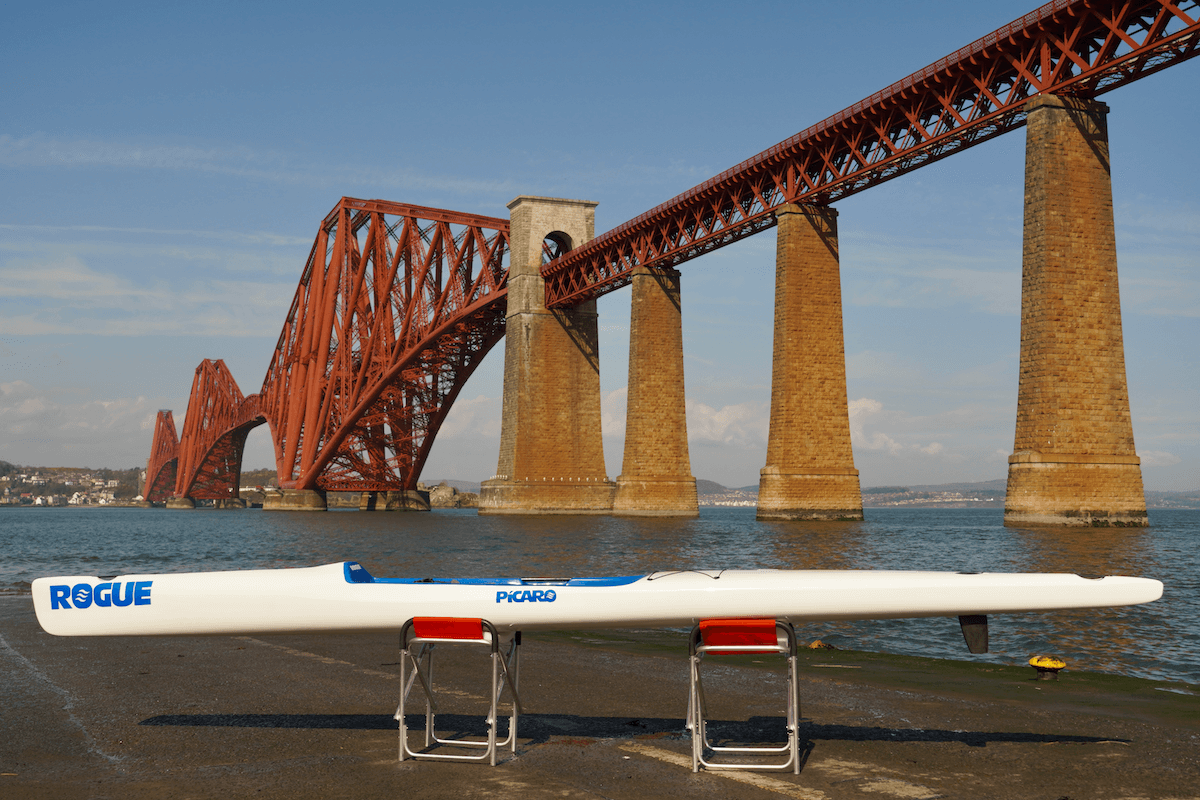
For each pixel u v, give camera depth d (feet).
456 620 18.90
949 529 197.57
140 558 124.36
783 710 23.68
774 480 186.60
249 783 17.43
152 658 31.55
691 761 18.90
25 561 118.42
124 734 21.12
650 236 242.58
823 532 169.48
